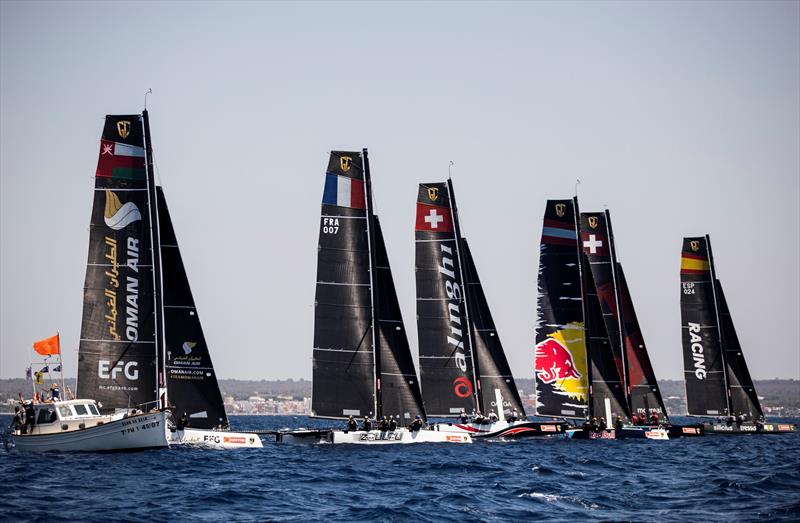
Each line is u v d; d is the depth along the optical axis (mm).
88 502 145250
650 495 160375
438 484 170875
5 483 161375
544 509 146125
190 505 144375
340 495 157500
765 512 142625
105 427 199875
